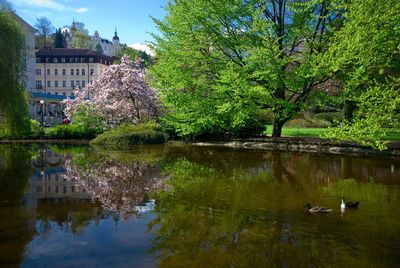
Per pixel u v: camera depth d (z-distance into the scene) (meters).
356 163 17.84
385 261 6.32
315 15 23.14
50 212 9.16
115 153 22.73
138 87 32.97
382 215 8.99
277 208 9.61
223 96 25.89
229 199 10.54
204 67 26.28
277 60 22.30
